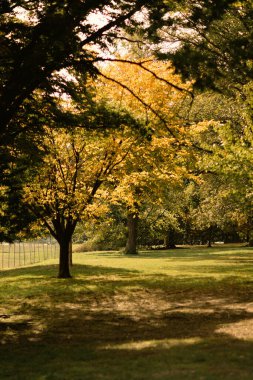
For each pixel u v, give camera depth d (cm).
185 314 1136
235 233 6288
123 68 1678
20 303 1404
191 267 2469
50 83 1173
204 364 604
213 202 2917
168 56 945
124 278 1998
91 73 1107
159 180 2027
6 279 2116
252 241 5353
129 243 4103
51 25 941
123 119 1255
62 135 1797
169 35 1438
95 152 1869
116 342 857
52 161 1822
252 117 1509
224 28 1783
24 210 1264
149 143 1759
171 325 1008
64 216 2033
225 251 4144
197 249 4850
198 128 1916
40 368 667
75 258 3669
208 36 1666
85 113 1257
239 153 1509
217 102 2523
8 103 989
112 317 1144
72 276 2119
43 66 1007
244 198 1717
